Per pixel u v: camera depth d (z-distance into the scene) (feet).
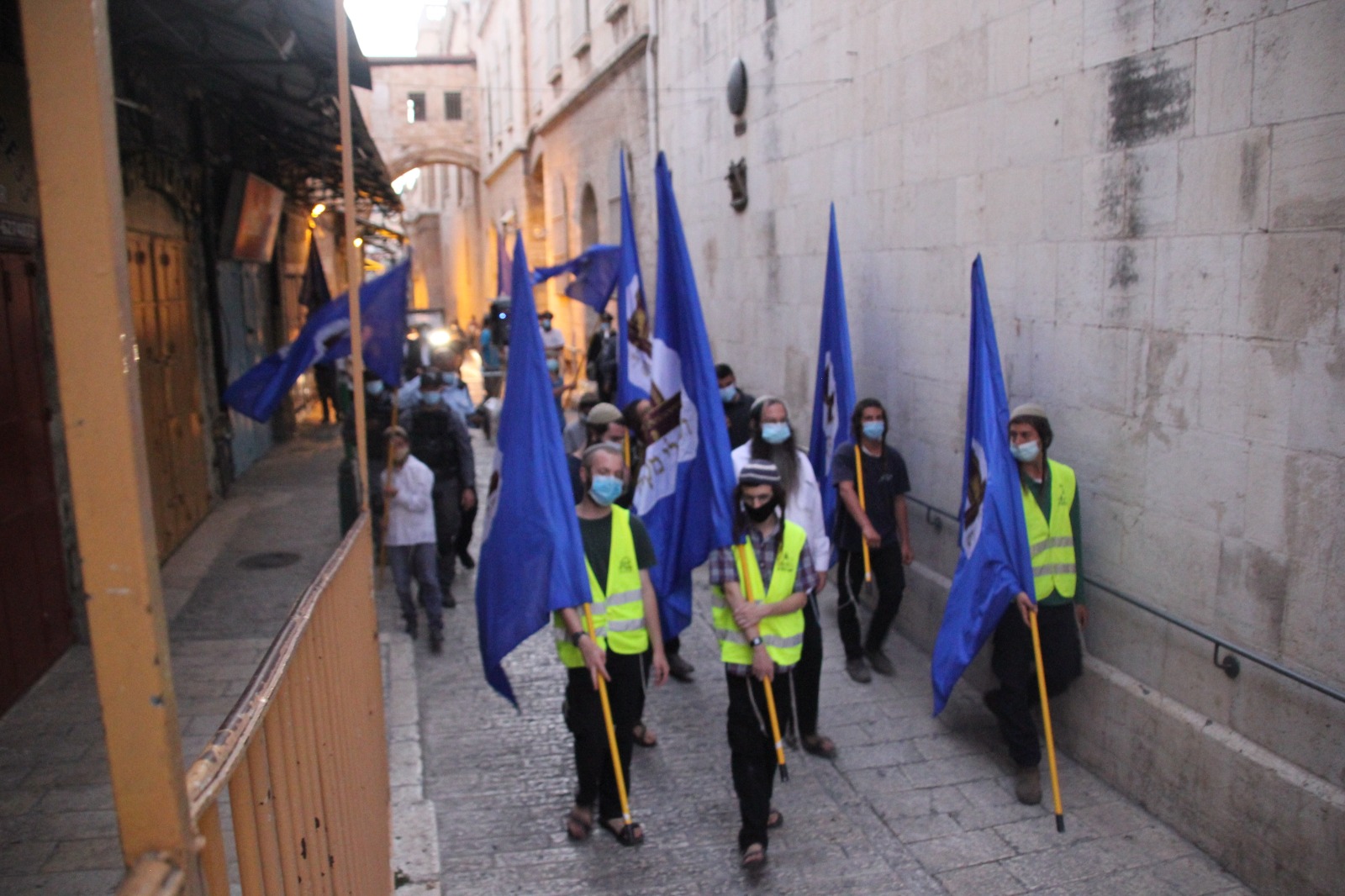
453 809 16.20
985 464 16.69
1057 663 16.63
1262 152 13.60
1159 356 15.64
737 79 33.81
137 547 4.10
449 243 163.32
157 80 30.35
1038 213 18.43
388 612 25.88
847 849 14.89
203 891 4.56
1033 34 18.30
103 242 3.97
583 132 65.26
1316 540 13.02
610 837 15.31
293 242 60.59
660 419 18.47
